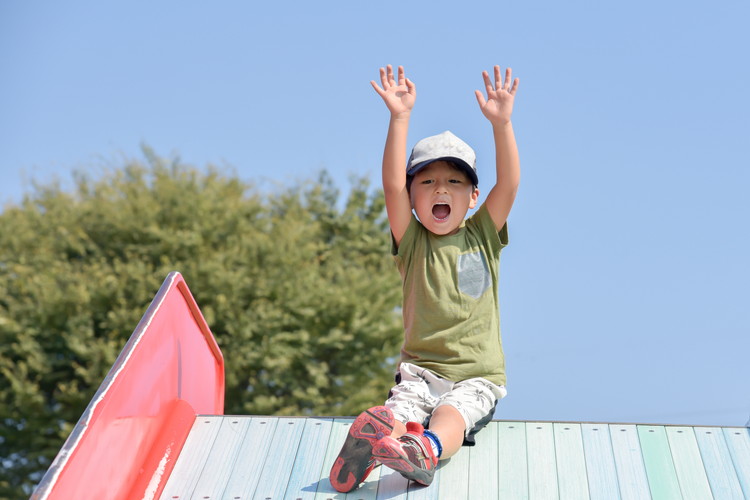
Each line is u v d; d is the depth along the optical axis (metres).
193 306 4.95
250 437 4.42
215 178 27.92
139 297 23.92
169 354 4.49
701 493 3.90
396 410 4.26
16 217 26.00
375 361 26.30
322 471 4.12
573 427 4.42
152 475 4.04
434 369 4.40
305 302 25.20
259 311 24.39
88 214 25.80
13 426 23.14
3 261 25.05
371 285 26.73
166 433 4.30
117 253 25.47
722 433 4.30
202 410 5.04
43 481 3.17
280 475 4.10
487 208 4.61
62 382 23.88
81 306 23.77
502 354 4.51
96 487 3.53
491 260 4.59
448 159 4.49
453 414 4.14
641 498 3.88
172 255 25.05
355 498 3.92
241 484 4.04
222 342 24.20
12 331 23.38
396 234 4.58
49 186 26.81
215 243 26.27
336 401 25.64
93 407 3.56
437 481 4.02
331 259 28.56
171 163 27.69
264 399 24.12
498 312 4.57
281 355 24.45
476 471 4.09
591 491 3.93
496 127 4.55
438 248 4.54
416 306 4.50
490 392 4.34
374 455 3.79
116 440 3.75
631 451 4.20
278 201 29.55
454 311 4.44
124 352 3.94
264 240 26.00
